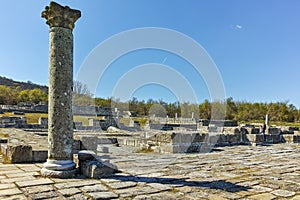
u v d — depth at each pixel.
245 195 5.29
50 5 6.25
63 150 6.36
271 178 6.79
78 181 6.00
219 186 5.91
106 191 5.32
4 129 18.48
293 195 5.34
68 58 6.53
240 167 8.23
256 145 15.00
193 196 5.15
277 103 49.38
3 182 5.75
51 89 6.45
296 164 8.91
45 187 5.45
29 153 8.01
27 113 32.84
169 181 6.25
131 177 6.51
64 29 6.47
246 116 46.72
